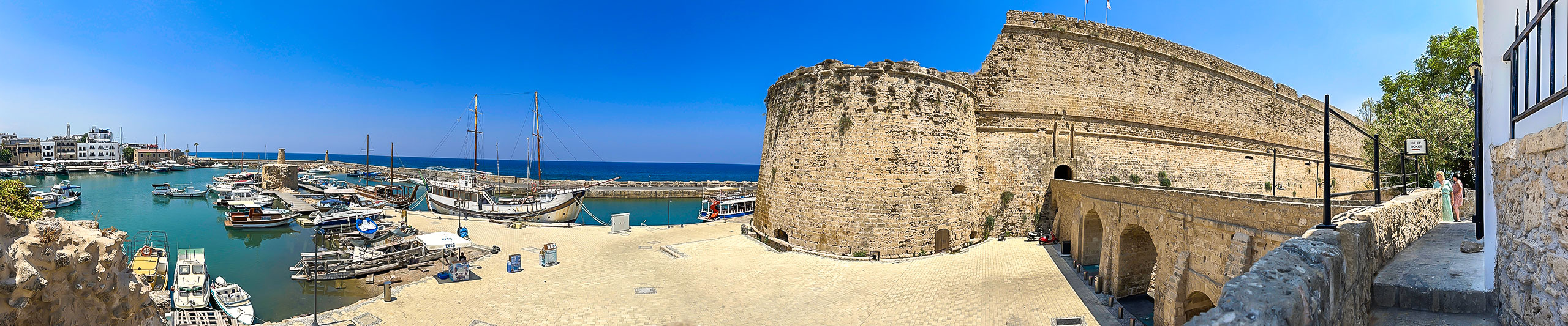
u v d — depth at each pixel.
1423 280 7.10
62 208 63.88
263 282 28.47
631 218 63.16
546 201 52.41
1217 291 14.89
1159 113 36.09
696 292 23.03
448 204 55.50
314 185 92.00
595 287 24.06
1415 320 6.39
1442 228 11.98
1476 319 6.24
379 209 51.41
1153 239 18.69
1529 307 5.12
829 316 19.86
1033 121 34.06
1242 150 39.41
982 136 33.94
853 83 30.11
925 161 29.92
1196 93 37.75
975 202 32.69
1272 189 40.94
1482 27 6.81
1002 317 18.53
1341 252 5.83
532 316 20.44
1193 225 16.44
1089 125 34.47
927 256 28.75
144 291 9.59
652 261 29.44
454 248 28.70
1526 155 5.20
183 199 75.31
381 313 21.08
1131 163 34.84
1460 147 24.77
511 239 37.25
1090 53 35.06
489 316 20.59
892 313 19.69
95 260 8.20
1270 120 42.16
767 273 25.84
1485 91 6.66
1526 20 5.38
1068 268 25.09
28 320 7.08
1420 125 27.17
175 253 36.31
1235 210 14.34
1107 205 22.31
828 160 30.02
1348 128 50.38
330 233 44.16
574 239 37.12
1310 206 11.77
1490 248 6.48
